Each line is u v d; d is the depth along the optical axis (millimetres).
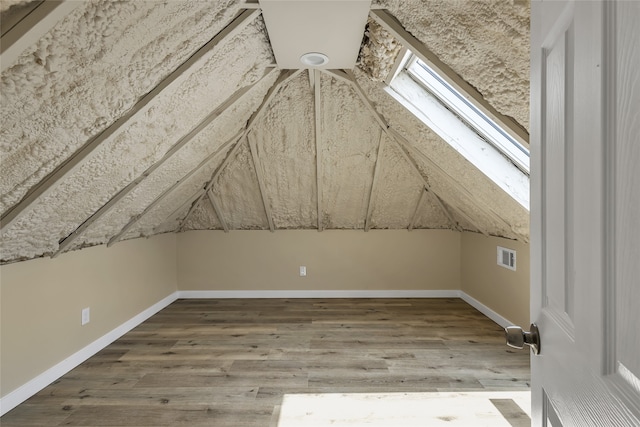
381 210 4387
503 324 3555
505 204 2830
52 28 1127
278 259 4723
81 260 2795
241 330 3469
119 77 1542
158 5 1335
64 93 1395
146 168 2494
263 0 1700
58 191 1934
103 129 1767
